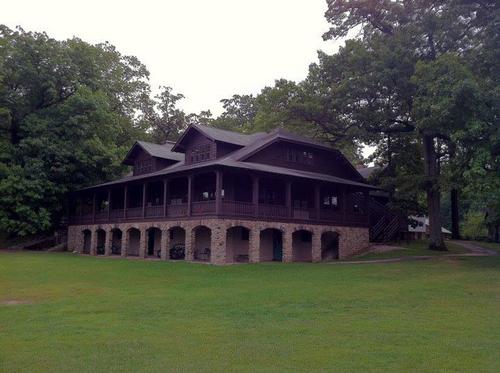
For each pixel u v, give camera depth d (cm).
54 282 2300
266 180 3716
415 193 3728
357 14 3866
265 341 1177
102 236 4603
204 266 2906
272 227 3359
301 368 964
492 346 1124
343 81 3691
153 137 6256
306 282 2222
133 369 962
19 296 1923
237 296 1853
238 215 3173
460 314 1502
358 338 1202
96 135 4766
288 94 4016
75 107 4591
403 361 1009
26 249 4844
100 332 1276
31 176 4316
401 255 3669
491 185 2609
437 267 2733
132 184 3966
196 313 1535
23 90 4697
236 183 3591
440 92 2705
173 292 1984
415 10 3553
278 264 3098
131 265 2970
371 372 941
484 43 2814
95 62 5044
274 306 1645
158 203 4188
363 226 4034
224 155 3622
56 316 1501
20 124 4538
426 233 5853
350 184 3881
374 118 3662
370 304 1677
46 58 4609
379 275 2430
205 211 3195
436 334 1240
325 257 3894
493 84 2666
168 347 1123
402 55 3403
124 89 5559
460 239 5225
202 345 1141
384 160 4591
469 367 970
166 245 3491
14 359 1031
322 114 3869
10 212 4359
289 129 4219
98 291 2033
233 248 3491
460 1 2994
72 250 4656
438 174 3788
